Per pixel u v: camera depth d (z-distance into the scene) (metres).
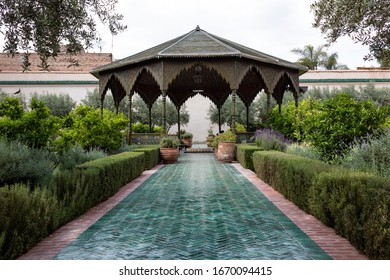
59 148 8.22
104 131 11.61
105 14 6.88
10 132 7.00
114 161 7.19
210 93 23.14
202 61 14.87
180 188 7.86
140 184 8.50
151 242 3.98
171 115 28.52
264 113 26.05
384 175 5.10
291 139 14.52
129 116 16.33
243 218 5.07
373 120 6.84
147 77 20.12
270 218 5.06
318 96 26.47
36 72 28.98
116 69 16.86
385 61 6.62
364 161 5.81
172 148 14.06
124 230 4.50
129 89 16.20
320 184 4.57
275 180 7.37
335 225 4.23
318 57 35.62
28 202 3.86
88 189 5.64
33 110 7.38
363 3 5.29
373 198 3.25
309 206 5.17
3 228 3.39
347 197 3.88
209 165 13.22
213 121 28.02
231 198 6.62
